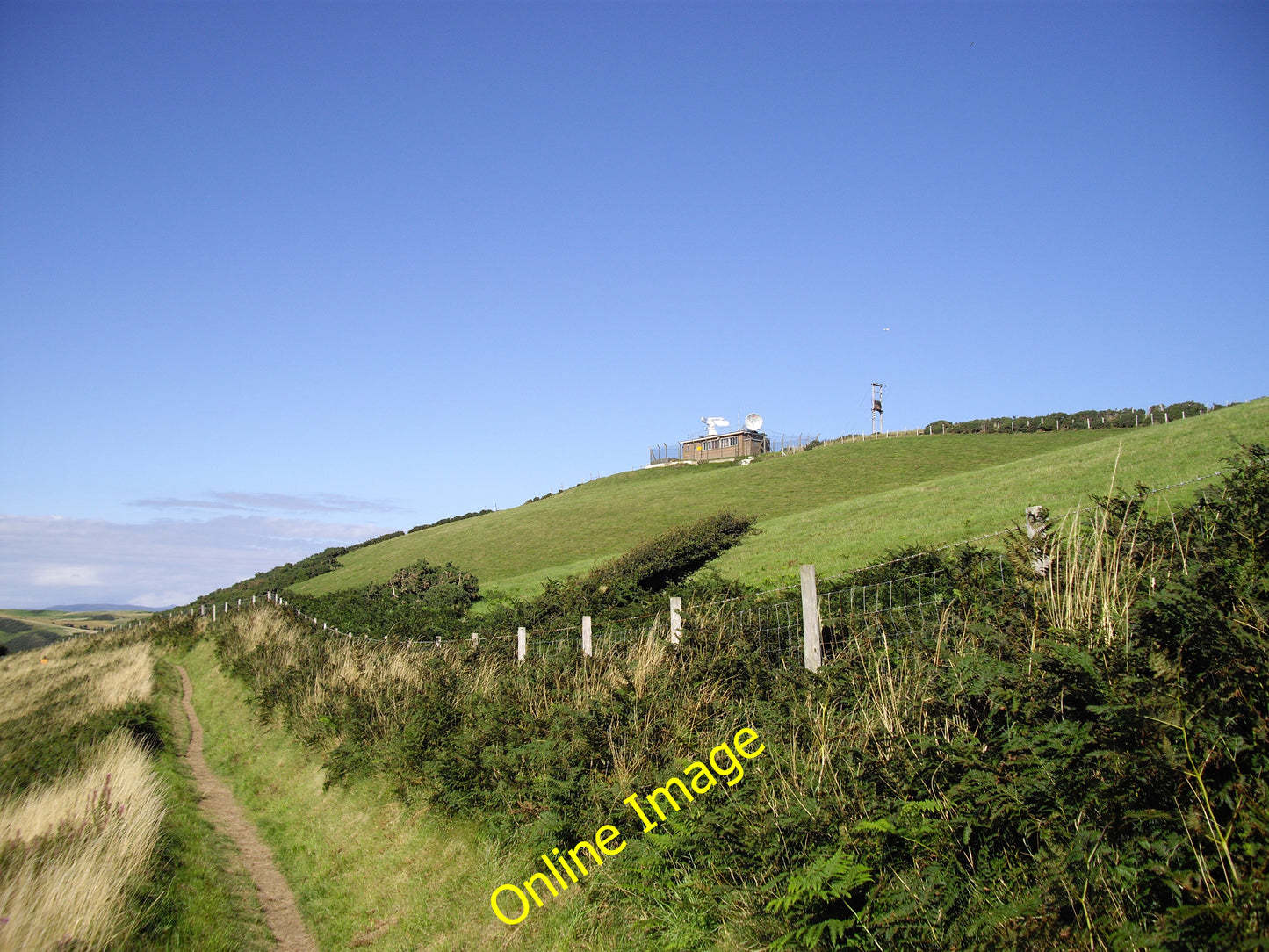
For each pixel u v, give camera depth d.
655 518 52.94
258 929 7.86
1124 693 3.84
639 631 11.17
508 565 48.09
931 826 4.11
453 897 7.13
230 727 18.31
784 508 48.72
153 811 9.23
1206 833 3.26
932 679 5.23
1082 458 31.22
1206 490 6.20
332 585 56.25
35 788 11.28
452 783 8.30
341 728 12.67
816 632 7.32
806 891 4.17
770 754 5.65
